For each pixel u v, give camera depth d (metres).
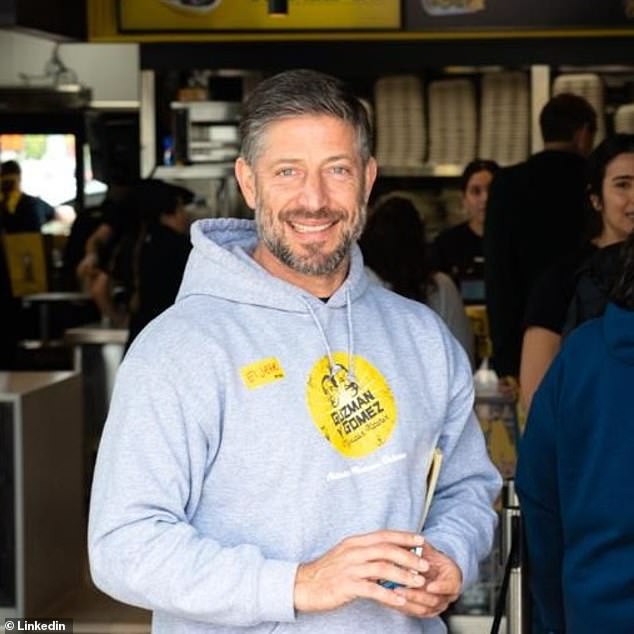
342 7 7.80
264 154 2.50
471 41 8.55
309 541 2.44
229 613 2.35
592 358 2.86
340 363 2.54
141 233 7.25
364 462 2.50
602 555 2.83
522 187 5.89
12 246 9.83
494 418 5.64
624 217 4.41
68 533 6.91
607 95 8.53
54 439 6.70
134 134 10.80
